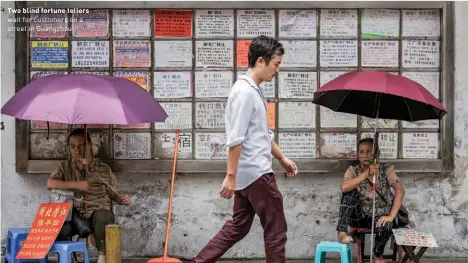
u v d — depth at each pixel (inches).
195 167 232.7
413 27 235.3
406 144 236.7
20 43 230.8
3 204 235.0
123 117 188.5
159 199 237.0
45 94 191.9
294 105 235.1
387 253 239.5
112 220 216.4
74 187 213.9
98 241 213.8
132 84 206.4
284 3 230.8
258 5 230.8
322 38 234.2
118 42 233.0
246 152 185.0
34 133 234.1
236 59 233.9
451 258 238.8
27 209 235.5
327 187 237.8
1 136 234.1
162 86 233.9
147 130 234.1
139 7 229.8
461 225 238.7
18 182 235.1
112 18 232.8
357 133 235.8
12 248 211.8
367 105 218.5
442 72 235.1
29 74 232.7
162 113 206.2
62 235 208.2
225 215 237.5
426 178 238.1
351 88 192.4
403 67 235.9
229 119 182.4
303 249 238.4
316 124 235.3
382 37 235.0
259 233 238.5
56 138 234.5
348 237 212.7
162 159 233.5
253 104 183.0
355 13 234.4
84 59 233.3
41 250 195.8
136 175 236.2
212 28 233.1
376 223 215.2
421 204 238.2
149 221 237.1
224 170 233.0
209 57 233.9
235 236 192.4
